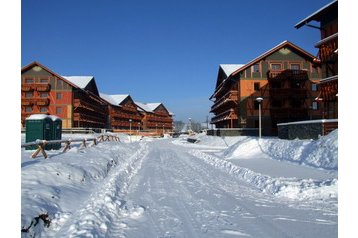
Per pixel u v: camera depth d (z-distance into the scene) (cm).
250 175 1184
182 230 588
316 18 2519
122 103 8462
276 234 565
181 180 1162
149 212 710
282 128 2270
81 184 963
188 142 5322
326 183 905
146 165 1673
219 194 904
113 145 2544
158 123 10875
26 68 5350
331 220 645
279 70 4234
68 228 567
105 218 623
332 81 2306
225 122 5266
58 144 1847
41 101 5256
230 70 4912
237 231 581
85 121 5825
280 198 847
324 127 1831
